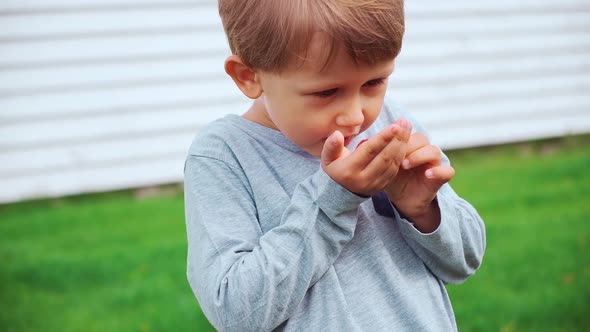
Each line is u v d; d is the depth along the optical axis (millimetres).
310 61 1301
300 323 1433
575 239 4254
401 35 1342
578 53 7176
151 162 6164
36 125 5883
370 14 1285
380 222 1558
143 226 4969
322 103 1352
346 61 1298
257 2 1345
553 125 7176
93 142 6020
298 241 1378
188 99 6195
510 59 6988
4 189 5855
